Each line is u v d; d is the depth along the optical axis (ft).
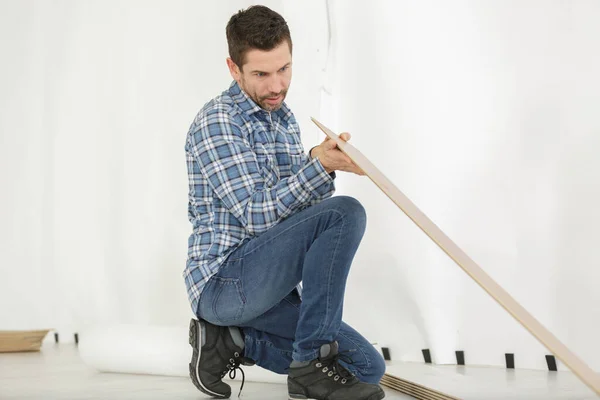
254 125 6.85
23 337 12.37
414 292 9.93
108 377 8.98
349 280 10.48
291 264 6.38
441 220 9.70
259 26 6.41
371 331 10.34
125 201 13.09
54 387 8.14
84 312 13.67
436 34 9.76
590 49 8.77
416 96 9.90
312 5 10.64
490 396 6.96
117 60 13.19
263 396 7.24
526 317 4.43
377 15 10.19
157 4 12.67
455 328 9.64
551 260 8.96
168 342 8.90
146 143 12.84
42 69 14.37
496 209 9.34
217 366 7.00
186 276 6.87
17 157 14.69
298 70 10.75
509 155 9.25
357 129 10.37
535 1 9.09
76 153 13.80
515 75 9.23
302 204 6.45
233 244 6.69
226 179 6.53
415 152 9.89
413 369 9.10
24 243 14.60
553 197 8.97
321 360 6.31
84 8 13.67
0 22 14.89
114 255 13.23
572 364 4.05
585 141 8.79
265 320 7.00
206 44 12.21
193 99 12.33
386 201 10.17
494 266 9.35
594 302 8.70
